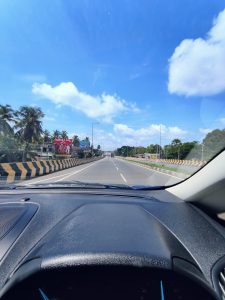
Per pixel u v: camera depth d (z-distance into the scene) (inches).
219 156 93.3
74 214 82.7
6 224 75.6
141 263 52.4
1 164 670.5
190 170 105.6
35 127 2628.0
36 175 845.8
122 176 775.7
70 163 1459.2
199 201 101.6
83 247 57.6
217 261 61.9
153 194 116.6
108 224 72.5
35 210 88.0
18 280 50.9
